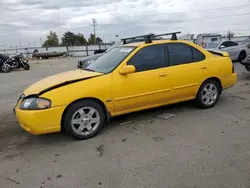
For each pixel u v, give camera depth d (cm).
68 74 481
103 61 503
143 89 462
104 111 446
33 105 393
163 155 353
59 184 299
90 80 425
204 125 456
